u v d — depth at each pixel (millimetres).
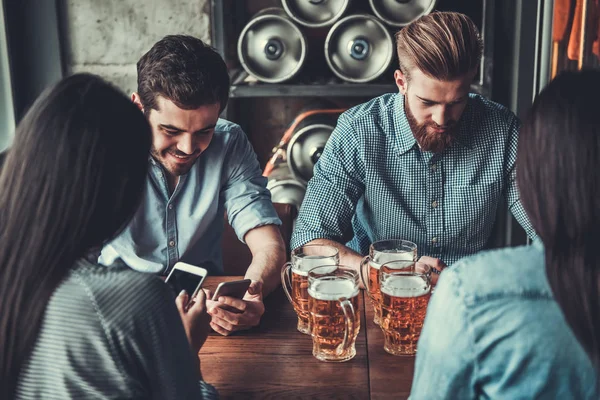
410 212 1907
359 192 1913
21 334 788
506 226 2787
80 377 794
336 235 1840
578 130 693
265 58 2727
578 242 697
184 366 866
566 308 701
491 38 2670
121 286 802
